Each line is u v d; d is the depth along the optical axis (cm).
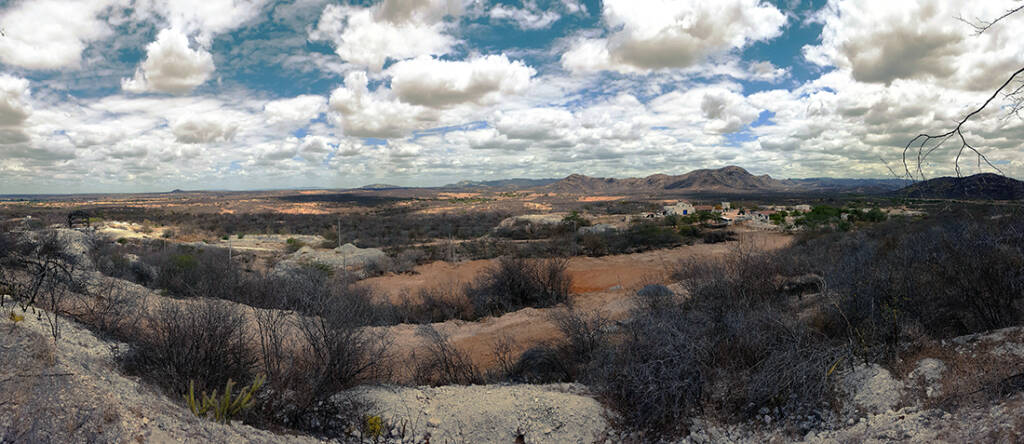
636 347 652
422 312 1456
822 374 554
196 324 589
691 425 560
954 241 673
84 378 440
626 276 2206
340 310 695
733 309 809
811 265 1233
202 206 12731
